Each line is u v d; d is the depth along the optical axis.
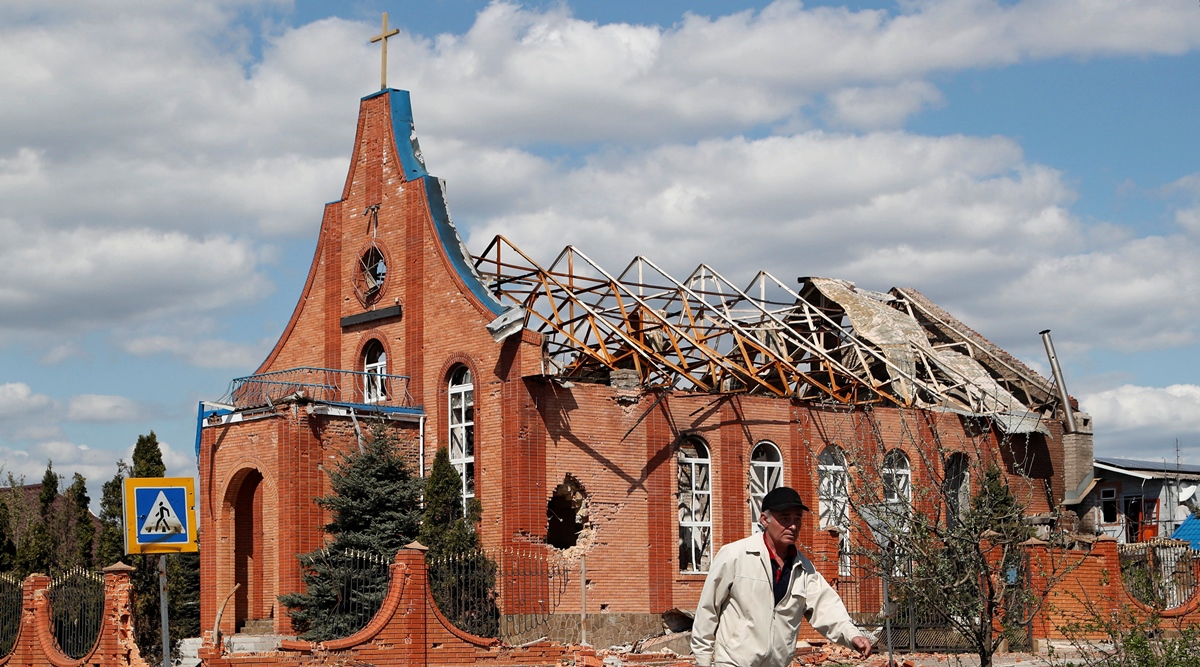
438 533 33.22
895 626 28.95
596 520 35.09
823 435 36.69
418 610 26.80
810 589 10.67
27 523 45.12
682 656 28.83
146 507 17.98
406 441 36.53
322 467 34.84
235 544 36.69
